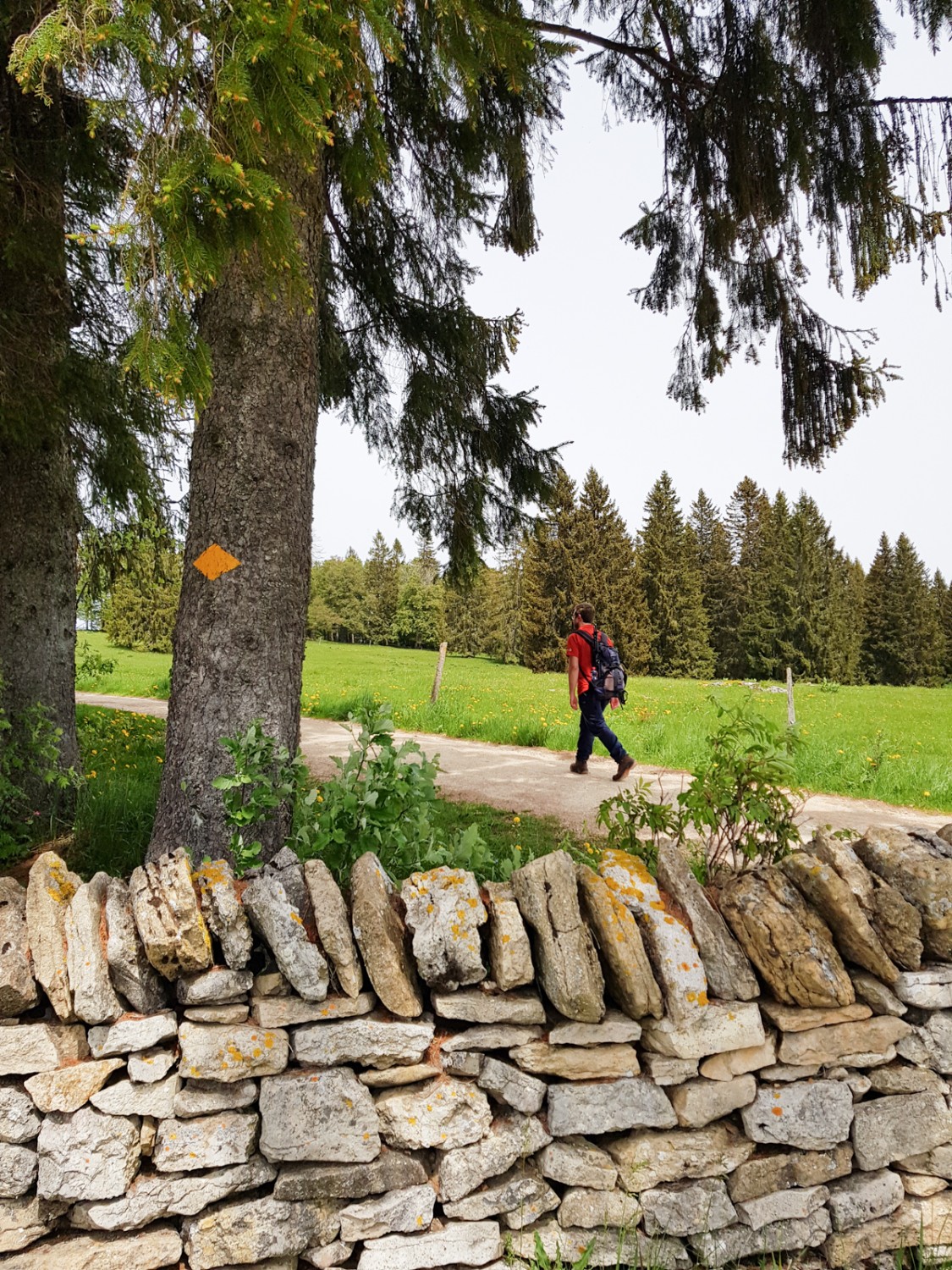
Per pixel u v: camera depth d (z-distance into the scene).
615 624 43.28
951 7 3.97
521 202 5.37
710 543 59.38
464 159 4.96
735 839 2.42
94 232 1.88
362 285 5.69
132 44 1.76
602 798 6.11
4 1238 1.66
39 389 3.97
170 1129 1.72
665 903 2.00
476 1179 1.81
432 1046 1.84
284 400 3.50
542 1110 1.88
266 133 2.03
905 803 6.91
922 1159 2.04
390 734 2.82
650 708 14.78
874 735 11.96
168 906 1.75
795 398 5.22
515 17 2.94
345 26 1.95
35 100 4.10
